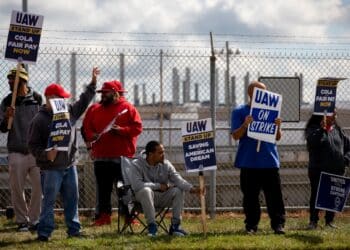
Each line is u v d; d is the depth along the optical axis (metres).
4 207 14.88
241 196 15.51
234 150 15.77
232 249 10.52
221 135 16.48
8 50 11.60
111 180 12.99
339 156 12.35
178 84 16.11
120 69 14.52
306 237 11.29
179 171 15.52
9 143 12.38
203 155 11.41
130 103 13.21
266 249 10.52
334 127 12.49
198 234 11.61
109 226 12.77
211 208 14.16
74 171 11.27
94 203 14.91
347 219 14.07
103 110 13.00
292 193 15.77
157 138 16.34
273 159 11.70
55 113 10.76
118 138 12.93
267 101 11.49
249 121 11.42
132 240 11.01
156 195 11.61
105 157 12.92
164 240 10.97
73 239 11.09
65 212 11.36
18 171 12.32
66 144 10.84
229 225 13.03
